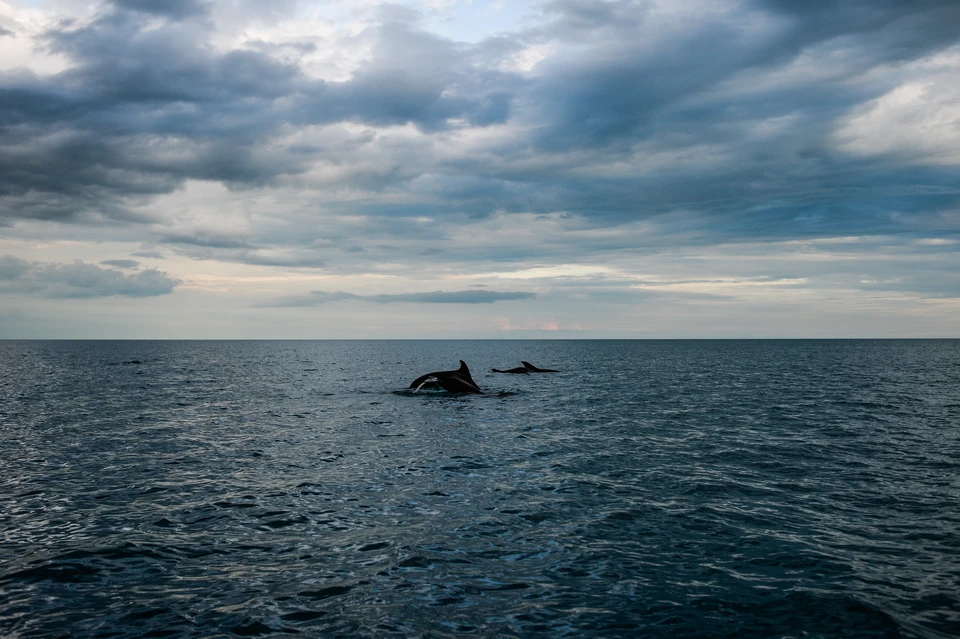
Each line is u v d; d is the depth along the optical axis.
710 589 7.01
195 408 25.27
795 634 5.95
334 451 15.56
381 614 6.40
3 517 9.88
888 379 42.38
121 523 9.55
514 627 6.12
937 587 7.03
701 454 15.10
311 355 108.88
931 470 13.21
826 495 11.13
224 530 9.21
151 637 5.92
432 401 27.73
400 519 9.73
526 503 10.63
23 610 6.51
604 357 92.25
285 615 6.38
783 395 30.55
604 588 7.05
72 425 20.20
